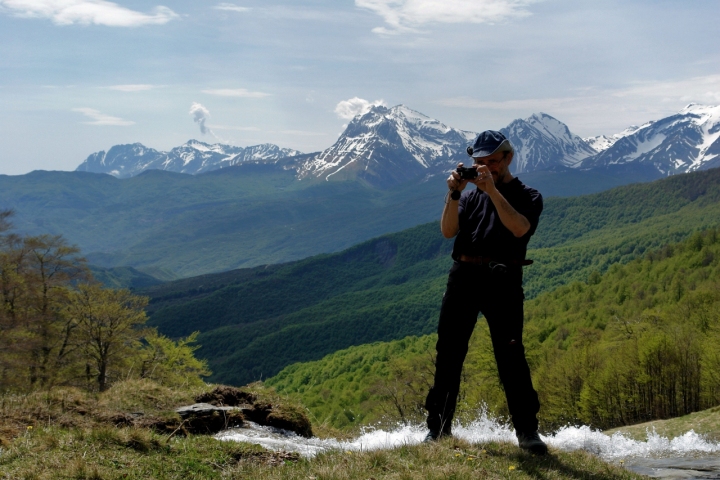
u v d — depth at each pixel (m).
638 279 109.88
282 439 6.24
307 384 98.31
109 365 31.53
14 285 30.91
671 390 35.22
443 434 4.90
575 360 42.28
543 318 106.50
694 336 38.47
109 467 3.93
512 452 4.66
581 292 119.06
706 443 6.87
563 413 40.25
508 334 4.70
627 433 12.84
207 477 4.06
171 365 32.88
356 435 7.66
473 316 4.83
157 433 5.51
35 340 29.39
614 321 59.34
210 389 7.17
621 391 36.59
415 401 20.02
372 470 3.95
